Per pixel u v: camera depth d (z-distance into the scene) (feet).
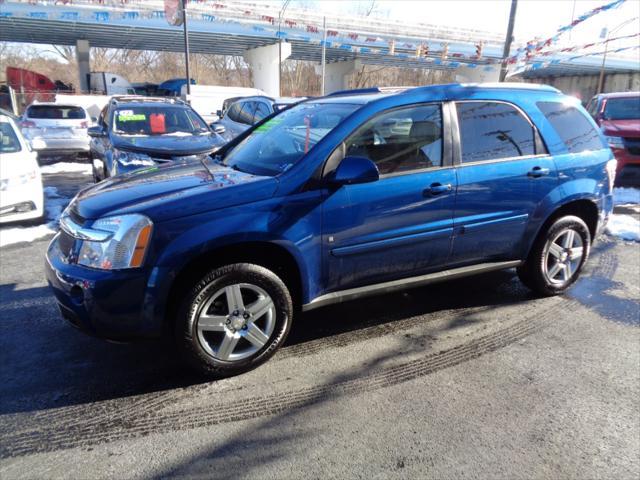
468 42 92.99
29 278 16.40
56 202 28.35
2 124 22.98
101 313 9.53
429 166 12.10
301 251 10.67
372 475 8.04
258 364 10.98
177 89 91.91
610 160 15.51
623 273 17.44
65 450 8.53
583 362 11.54
